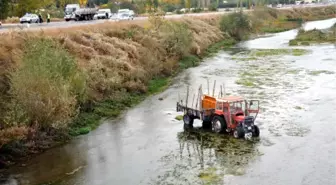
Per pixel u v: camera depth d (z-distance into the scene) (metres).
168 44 46.22
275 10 113.25
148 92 34.00
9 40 28.91
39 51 24.41
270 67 43.31
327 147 20.58
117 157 20.41
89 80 29.75
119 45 39.00
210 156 20.09
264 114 26.36
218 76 39.38
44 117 22.59
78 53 33.22
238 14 76.38
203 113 23.83
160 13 54.97
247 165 18.81
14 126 20.80
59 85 23.80
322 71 39.78
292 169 18.20
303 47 58.97
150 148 21.53
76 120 25.33
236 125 22.66
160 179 17.72
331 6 143.00
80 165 19.50
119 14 62.75
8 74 25.17
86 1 95.19
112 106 29.19
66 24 48.34
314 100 29.36
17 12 62.44
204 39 59.78
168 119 26.58
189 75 40.28
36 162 19.91
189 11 102.31
